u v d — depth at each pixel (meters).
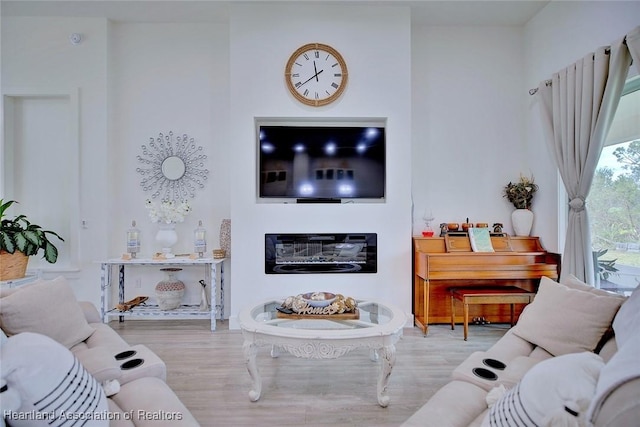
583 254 2.67
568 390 0.98
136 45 3.74
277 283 3.37
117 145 3.72
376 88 3.39
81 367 1.16
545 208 3.41
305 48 3.35
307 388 2.21
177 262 3.34
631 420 0.77
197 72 3.76
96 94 3.62
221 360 2.64
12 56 3.59
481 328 3.38
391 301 3.40
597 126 2.53
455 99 3.79
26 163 3.73
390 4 3.37
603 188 2.76
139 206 3.74
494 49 3.79
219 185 3.77
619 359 0.93
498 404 1.13
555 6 3.24
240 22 3.35
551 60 3.30
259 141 3.48
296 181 3.50
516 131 3.77
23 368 0.98
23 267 3.23
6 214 3.64
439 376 2.37
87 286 3.64
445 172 3.79
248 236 3.36
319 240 3.40
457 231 3.50
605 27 2.67
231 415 1.93
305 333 1.90
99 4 3.39
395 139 3.40
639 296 1.36
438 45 3.79
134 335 3.17
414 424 1.16
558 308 1.73
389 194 3.41
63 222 3.73
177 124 3.75
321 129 3.50
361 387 2.23
